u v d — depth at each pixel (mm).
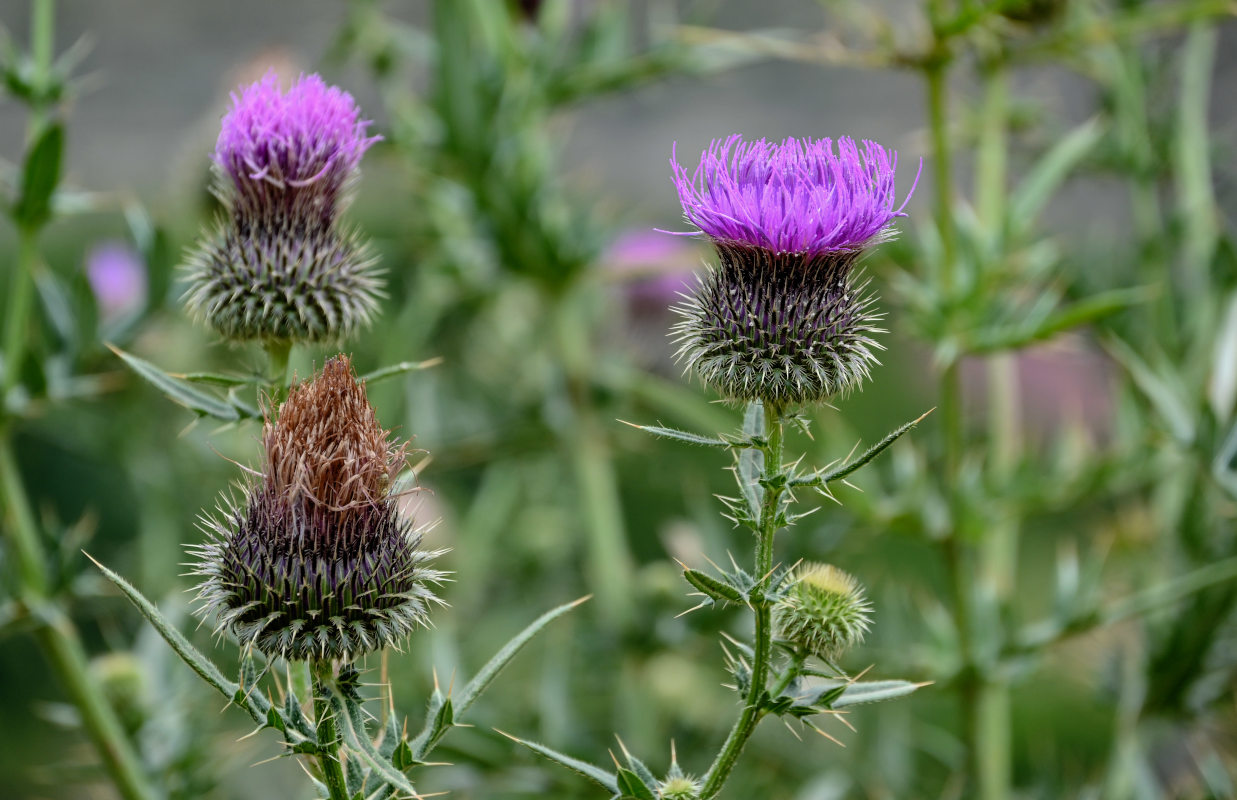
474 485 11719
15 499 5625
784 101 17266
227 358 8344
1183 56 8906
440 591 9031
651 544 13234
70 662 5688
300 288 4426
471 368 10078
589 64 8367
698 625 7773
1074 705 11312
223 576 3648
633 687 8023
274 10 17484
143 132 17984
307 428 3615
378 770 3213
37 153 5488
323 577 3480
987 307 6668
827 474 3400
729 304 3955
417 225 8828
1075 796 7543
